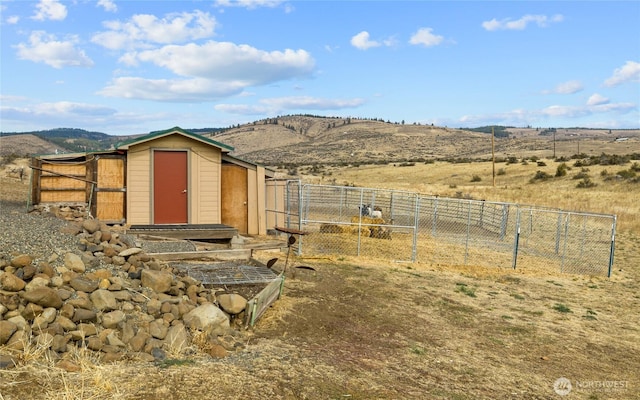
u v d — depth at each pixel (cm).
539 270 1586
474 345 780
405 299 1023
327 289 1018
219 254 1138
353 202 3161
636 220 2912
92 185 1461
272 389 496
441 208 3081
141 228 1373
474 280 1336
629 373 723
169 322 632
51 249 698
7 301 523
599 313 1088
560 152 15062
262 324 741
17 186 2655
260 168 1645
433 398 545
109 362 507
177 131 1499
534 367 710
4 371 432
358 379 567
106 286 637
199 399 446
